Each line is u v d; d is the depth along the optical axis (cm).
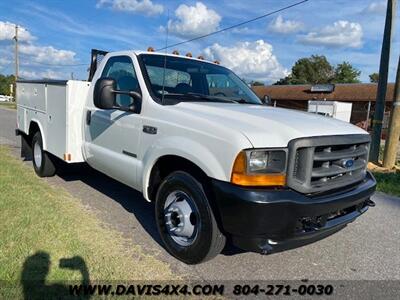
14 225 407
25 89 705
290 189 314
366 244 450
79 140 538
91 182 642
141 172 413
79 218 458
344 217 362
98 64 554
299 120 356
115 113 457
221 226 338
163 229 387
